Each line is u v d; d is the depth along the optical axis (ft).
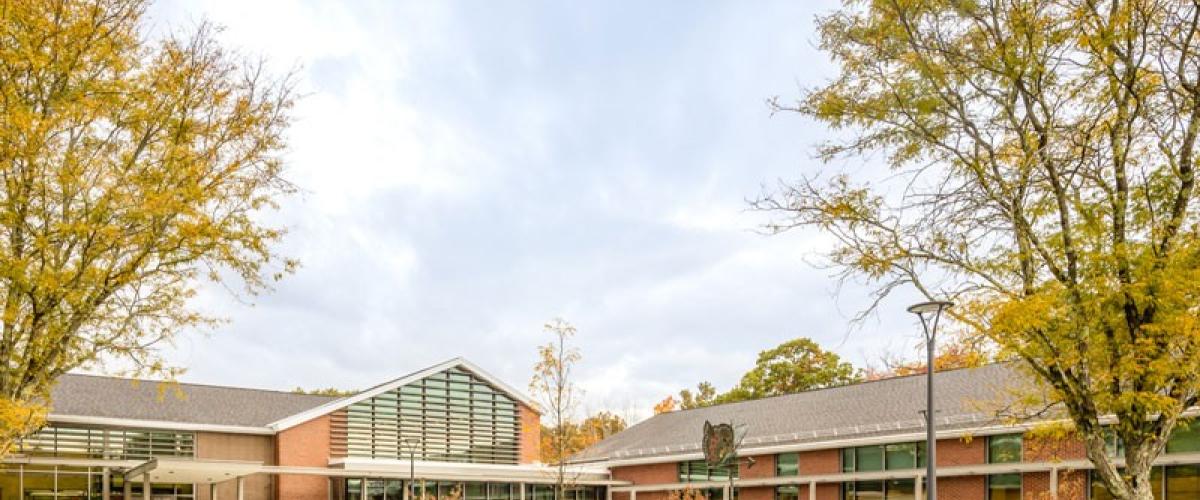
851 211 50.80
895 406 128.06
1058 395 48.52
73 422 124.36
